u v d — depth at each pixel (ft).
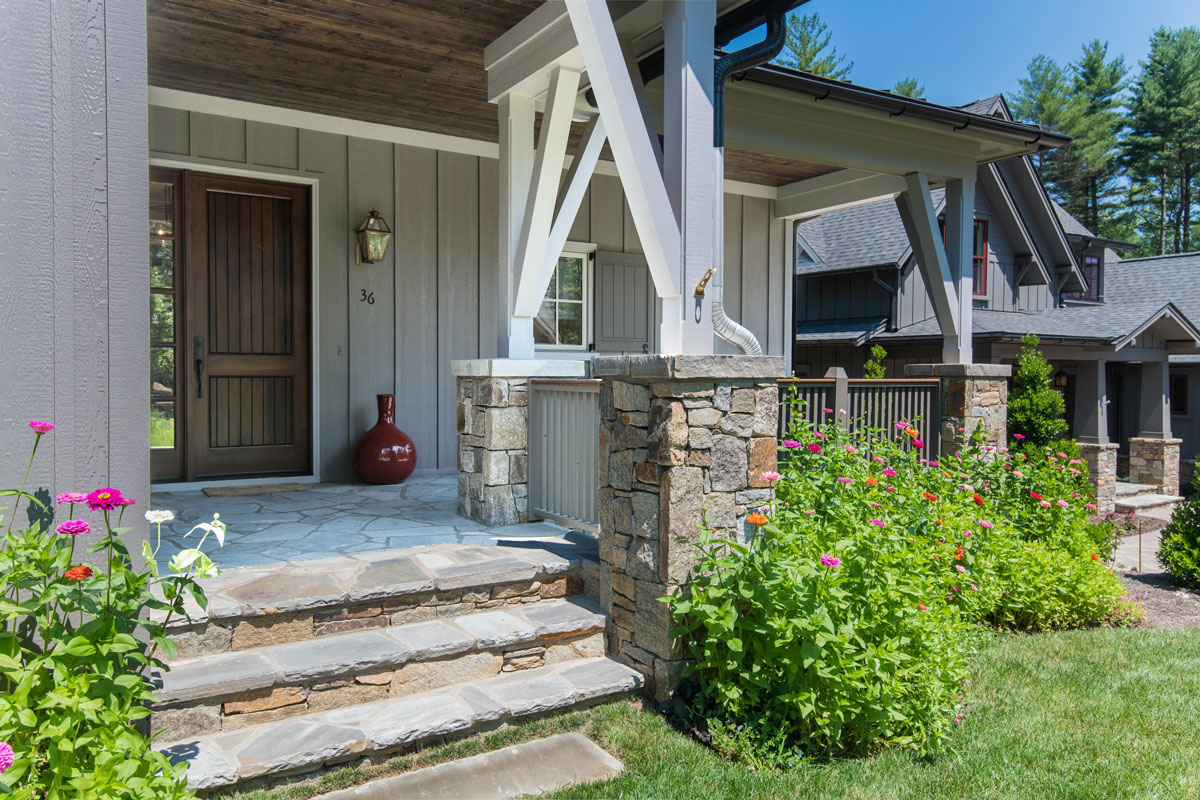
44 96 7.19
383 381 20.72
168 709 8.25
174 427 18.43
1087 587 16.15
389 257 20.68
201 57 15.83
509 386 14.47
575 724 9.87
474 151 21.83
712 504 10.55
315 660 9.19
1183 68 98.27
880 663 9.82
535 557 12.16
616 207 24.93
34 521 7.19
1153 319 40.09
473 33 14.78
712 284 10.85
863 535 10.88
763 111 18.22
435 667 9.94
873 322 42.32
